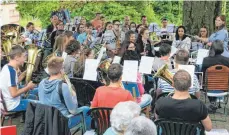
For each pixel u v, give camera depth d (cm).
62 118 376
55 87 403
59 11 1235
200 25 973
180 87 354
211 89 592
